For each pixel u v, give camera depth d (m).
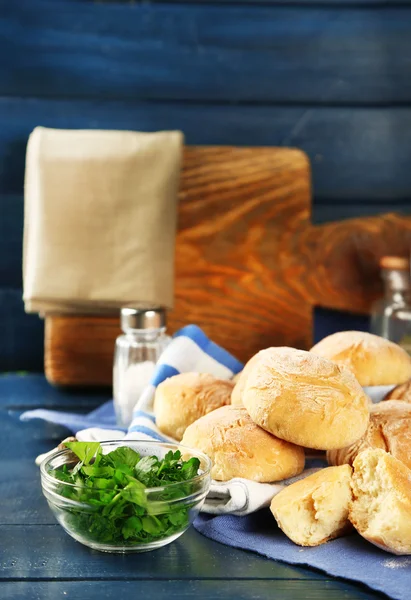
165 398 1.17
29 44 1.57
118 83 1.59
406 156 1.61
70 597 0.96
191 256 1.51
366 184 1.61
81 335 1.49
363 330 1.57
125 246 1.44
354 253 1.54
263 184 1.52
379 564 1.00
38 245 1.44
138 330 1.30
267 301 1.53
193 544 1.04
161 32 1.58
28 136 1.58
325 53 1.59
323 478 1.04
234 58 1.59
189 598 0.96
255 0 1.58
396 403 1.12
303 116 1.60
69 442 1.04
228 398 1.16
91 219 1.44
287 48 1.59
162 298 1.44
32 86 1.58
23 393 1.47
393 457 1.03
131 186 1.45
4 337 1.61
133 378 1.30
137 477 1.02
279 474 1.06
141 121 1.59
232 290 1.52
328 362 1.09
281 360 1.09
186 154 1.51
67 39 1.58
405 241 1.55
